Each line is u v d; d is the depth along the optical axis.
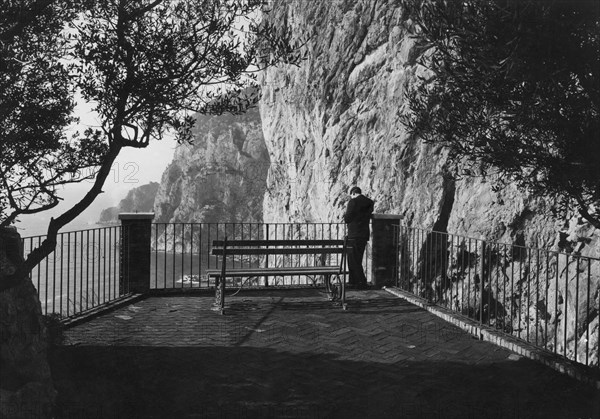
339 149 24.23
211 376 5.48
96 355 5.83
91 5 4.32
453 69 5.34
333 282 10.50
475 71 5.07
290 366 5.86
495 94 5.23
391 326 7.64
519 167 5.78
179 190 169.00
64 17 4.64
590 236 13.45
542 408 4.74
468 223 16.98
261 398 4.96
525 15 4.46
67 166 5.07
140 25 4.31
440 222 18.23
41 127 4.92
